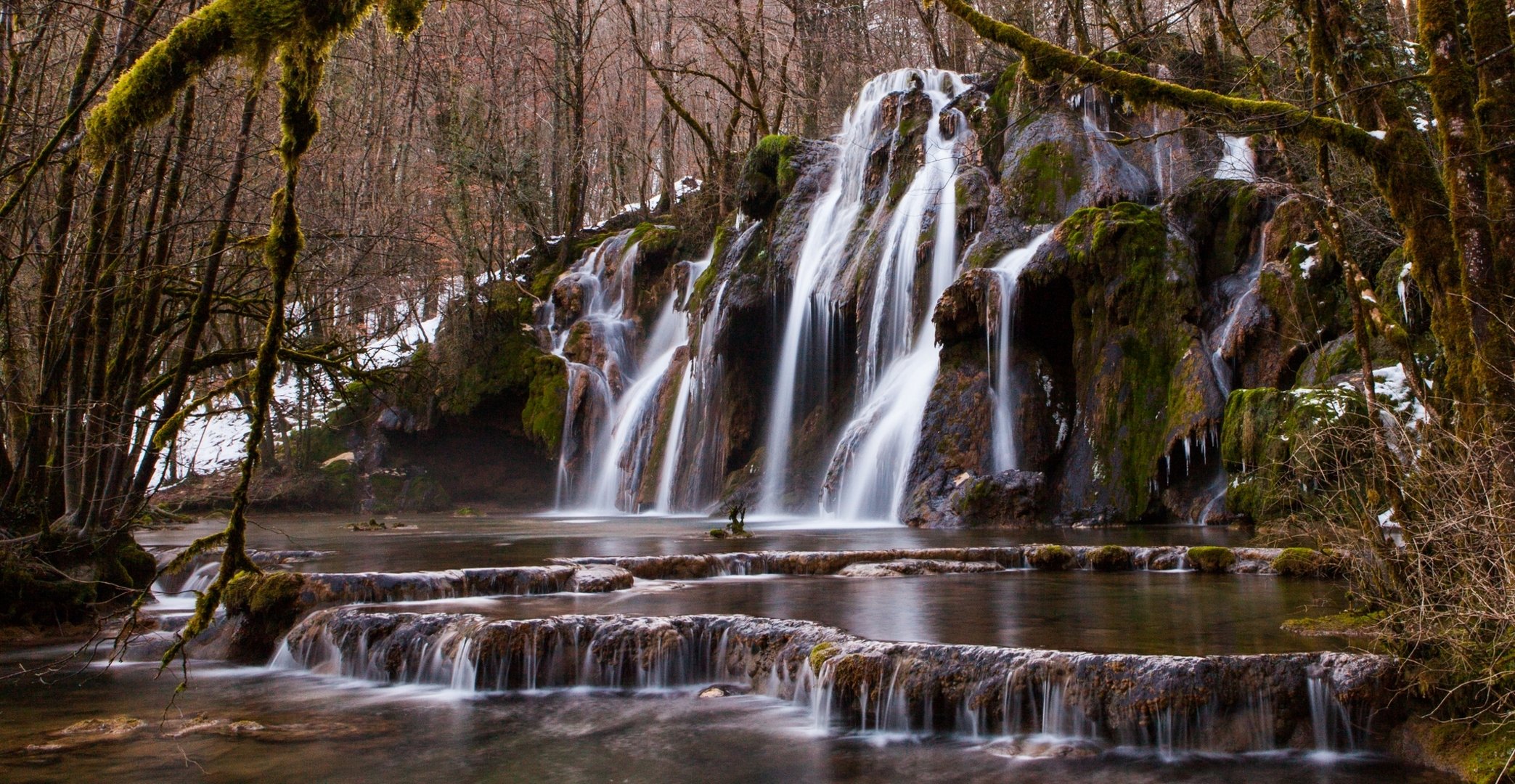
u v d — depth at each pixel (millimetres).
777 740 6059
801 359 23281
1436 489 5602
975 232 20484
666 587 10008
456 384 30453
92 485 9953
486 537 15664
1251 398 13891
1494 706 4973
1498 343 5230
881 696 6250
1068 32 26422
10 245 9891
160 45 3729
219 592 3580
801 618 7598
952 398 18188
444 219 31609
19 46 9781
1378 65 6320
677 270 30594
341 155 22438
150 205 10031
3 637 9156
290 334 12305
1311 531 8352
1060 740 5809
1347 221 13727
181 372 8414
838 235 23500
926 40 34500
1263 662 5703
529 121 38906
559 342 31500
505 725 6461
